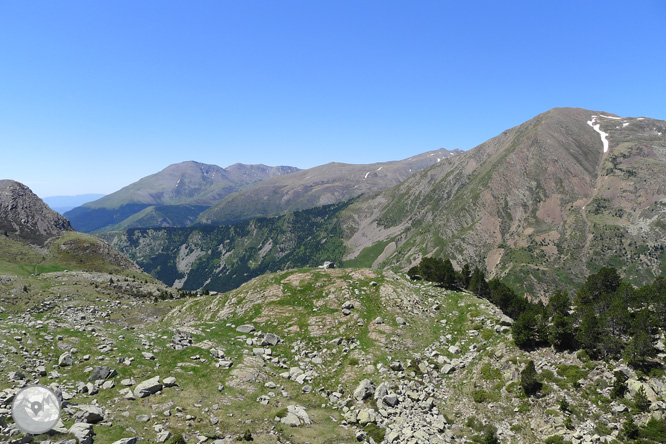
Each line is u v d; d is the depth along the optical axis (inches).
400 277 3644.2
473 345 2377.0
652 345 1660.9
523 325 2087.8
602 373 1700.3
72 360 1614.2
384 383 1905.8
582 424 1481.3
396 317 2773.1
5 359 1478.8
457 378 2076.8
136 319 4347.9
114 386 1509.6
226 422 1439.5
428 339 2541.8
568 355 1911.9
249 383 1813.5
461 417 1745.8
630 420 1414.9
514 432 1574.8
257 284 3506.4
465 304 3026.6
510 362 2001.7
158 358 1847.9
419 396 1870.1
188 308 3791.8
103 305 4729.3
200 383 1694.1
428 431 1565.0
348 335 2571.4
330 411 1747.0
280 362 2212.1
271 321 2829.7
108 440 1136.2
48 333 1866.4
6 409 1114.7
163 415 1381.6
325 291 3198.8
